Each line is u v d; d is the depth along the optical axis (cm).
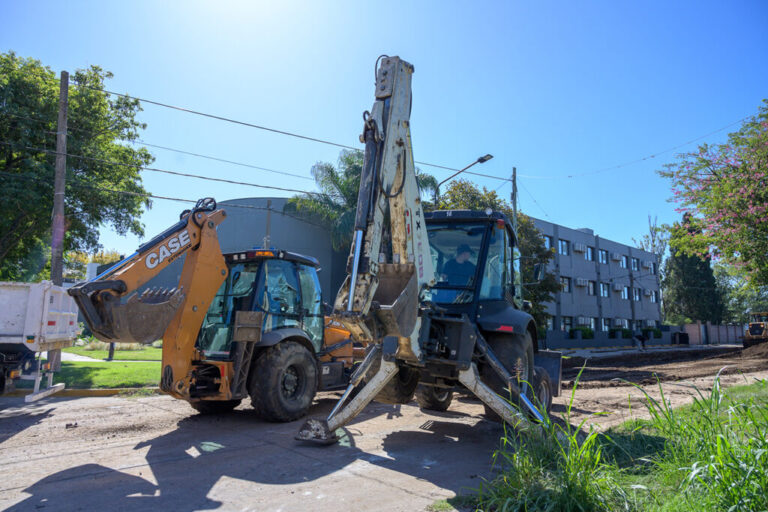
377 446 581
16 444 576
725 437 361
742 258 1850
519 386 572
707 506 309
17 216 1700
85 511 373
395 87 507
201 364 703
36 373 867
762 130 1731
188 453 538
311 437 572
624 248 4516
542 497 347
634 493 346
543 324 2250
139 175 2067
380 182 481
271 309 743
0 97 1605
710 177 1864
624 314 4369
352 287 444
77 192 1709
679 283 5322
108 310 517
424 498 404
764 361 2100
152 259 586
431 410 843
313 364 762
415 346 521
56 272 1330
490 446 590
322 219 2847
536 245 2236
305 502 394
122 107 1964
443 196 2312
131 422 700
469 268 644
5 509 376
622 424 617
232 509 379
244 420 719
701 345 4747
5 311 862
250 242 3088
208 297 667
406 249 505
